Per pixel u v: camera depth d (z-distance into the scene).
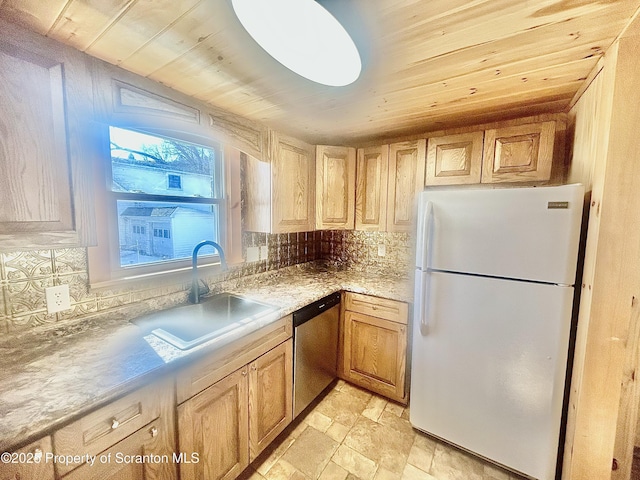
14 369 0.93
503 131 1.65
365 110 1.58
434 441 1.67
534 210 1.28
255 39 0.86
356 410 1.94
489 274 1.41
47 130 0.90
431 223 1.54
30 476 0.70
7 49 0.81
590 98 1.17
